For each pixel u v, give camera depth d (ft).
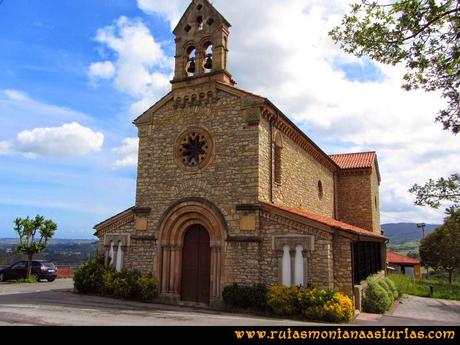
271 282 55.16
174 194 64.69
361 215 103.60
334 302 48.91
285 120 66.64
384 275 96.53
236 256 57.47
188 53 70.23
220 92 63.98
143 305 57.26
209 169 62.34
